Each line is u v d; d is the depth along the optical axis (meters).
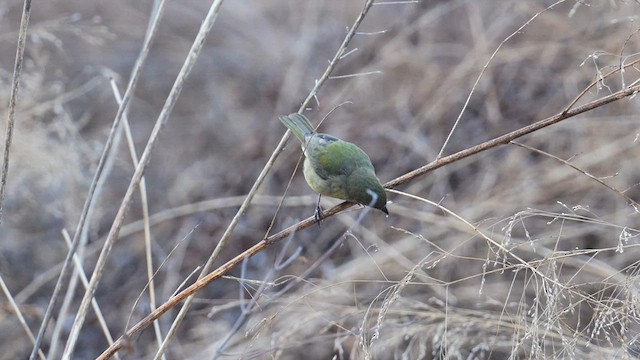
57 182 11.66
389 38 15.13
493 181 11.74
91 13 16.86
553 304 5.97
